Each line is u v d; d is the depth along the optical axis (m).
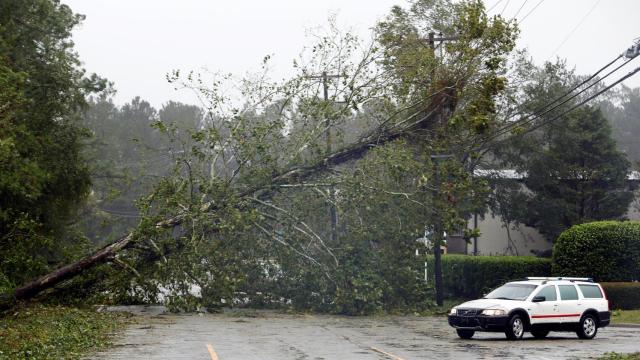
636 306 38.66
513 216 59.84
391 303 39.06
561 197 57.78
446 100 37.47
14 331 23.14
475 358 19.53
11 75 26.70
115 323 29.31
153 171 89.38
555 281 26.88
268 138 38.12
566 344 24.33
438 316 38.16
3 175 28.88
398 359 19.11
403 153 35.75
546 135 60.69
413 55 37.97
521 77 58.69
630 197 58.84
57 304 34.47
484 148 57.25
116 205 76.62
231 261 36.09
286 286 37.97
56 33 40.06
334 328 29.70
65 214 40.22
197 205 34.28
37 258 34.62
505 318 25.25
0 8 35.69
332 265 36.88
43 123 37.94
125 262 33.91
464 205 43.22
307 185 36.56
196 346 21.75
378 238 37.84
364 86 37.75
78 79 44.75
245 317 34.78
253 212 34.12
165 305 35.53
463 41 36.78
